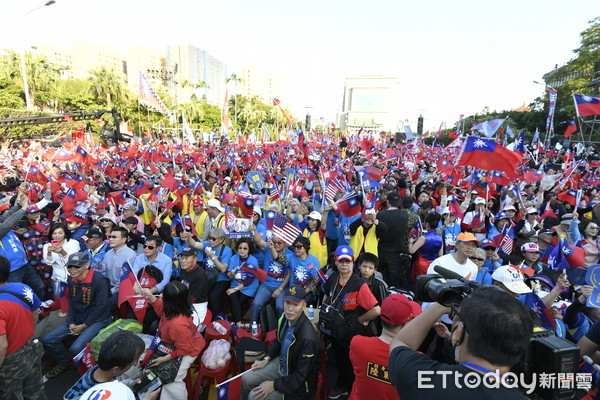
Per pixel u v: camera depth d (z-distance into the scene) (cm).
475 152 630
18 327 323
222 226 634
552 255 471
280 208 889
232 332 480
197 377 449
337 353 430
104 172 1430
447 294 167
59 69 6172
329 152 2725
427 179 1146
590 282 331
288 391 342
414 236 646
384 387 267
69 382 461
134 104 6075
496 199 1008
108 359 273
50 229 566
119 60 14538
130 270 475
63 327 468
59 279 565
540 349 165
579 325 378
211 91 13550
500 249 618
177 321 369
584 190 1259
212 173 1488
